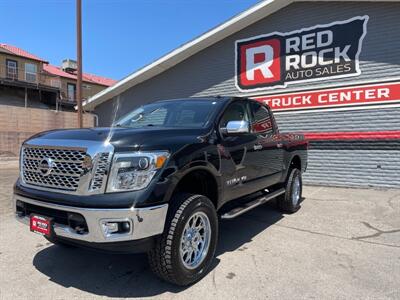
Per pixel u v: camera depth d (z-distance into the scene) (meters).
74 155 3.16
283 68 10.29
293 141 6.45
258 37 10.73
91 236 3.00
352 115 9.17
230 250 4.47
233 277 3.66
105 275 3.72
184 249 3.42
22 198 3.49
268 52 10.55
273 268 3.89
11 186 9.17
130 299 3.21
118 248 3.04
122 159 3.05
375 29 8.81
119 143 3.10
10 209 6.52
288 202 6.26
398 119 8.54
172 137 3.49
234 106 4.79
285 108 10.27
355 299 3.20
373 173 8.92
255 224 5.70
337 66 9.37
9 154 21.30
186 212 3.34
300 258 4.20
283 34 10.27
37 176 3.42
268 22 10.53
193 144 3.60
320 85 9.65
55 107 34.38
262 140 5.20
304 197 7.95
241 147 4.46
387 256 4.27
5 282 3.55
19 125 23.20
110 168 3.03
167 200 3.16
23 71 33.81
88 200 3.02
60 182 3.23
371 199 7.61
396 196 7.89
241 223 5.76
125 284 3.51
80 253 4.33
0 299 3.20
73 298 3.23
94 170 3.04
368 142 8.96
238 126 4.03
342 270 3.84
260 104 5.67
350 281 3.57
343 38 9.27
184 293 3.32
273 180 5.66
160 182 3.13
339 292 3.34
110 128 3.67
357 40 9.05
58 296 3.26
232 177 4.24
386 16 8.66
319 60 9.66
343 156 9.34
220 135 4.15
